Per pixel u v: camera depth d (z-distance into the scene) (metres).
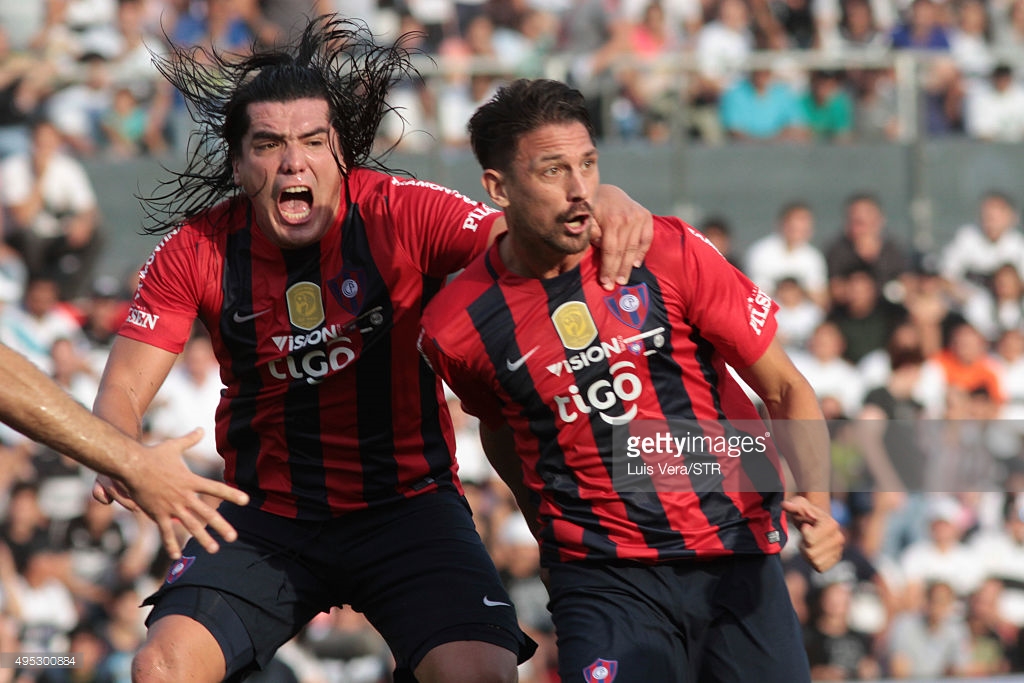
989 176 37.25
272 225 12.90
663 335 12.15
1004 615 30.30
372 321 13.22
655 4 37.38
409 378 13.45
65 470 28.64
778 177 36.38
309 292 13.23
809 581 29.64
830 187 36.59
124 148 34.16
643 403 12.18
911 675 29.50
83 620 27.62
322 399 13.32
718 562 12.44
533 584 28.62
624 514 12.18
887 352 34.16
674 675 12.30
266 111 12.74
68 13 35.16
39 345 31.06
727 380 12.73
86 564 27.98
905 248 35.53
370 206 13.35
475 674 12.50
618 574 12.36
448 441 13.97
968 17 39.31
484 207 13.30
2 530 27.89
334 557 13.62
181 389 29.84
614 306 12.12
